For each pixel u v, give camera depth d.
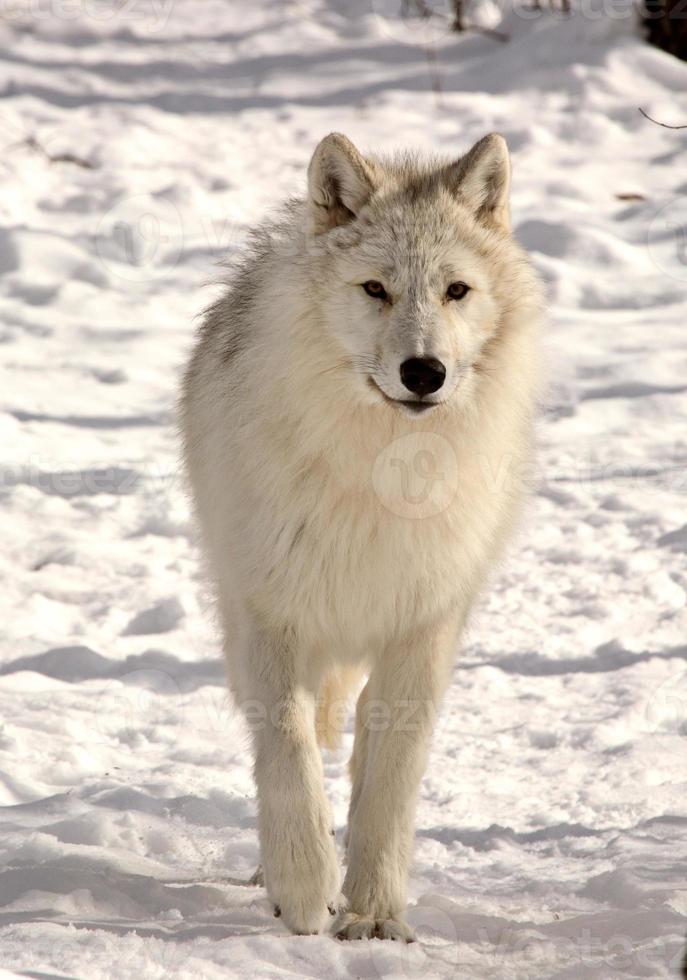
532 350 8.51
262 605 8.29
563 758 11.12
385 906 7.76
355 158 8.21
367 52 38.84
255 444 8.19
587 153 31.53
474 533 8.30
